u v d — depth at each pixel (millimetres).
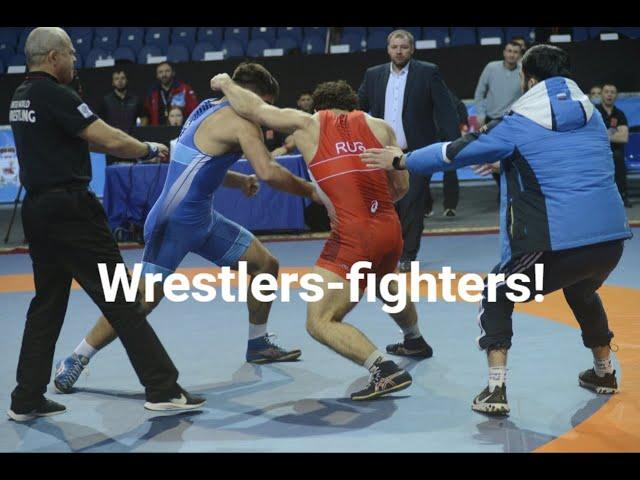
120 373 4363
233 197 8867
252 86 3971
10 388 4137
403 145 6855
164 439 3383
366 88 6984
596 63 10961
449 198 9812
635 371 4082
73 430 3516
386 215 3771
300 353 4551
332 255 3725
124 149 3545
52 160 3484
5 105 11430
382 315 5492
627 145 10312
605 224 3330
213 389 4082
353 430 3432
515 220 3389
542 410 3590
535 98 3350
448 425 3447
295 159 8586
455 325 5141
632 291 5809
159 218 4023
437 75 6777
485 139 3352
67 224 3516
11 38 13078
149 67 11430
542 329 4949
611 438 3242
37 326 3654
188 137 3979
